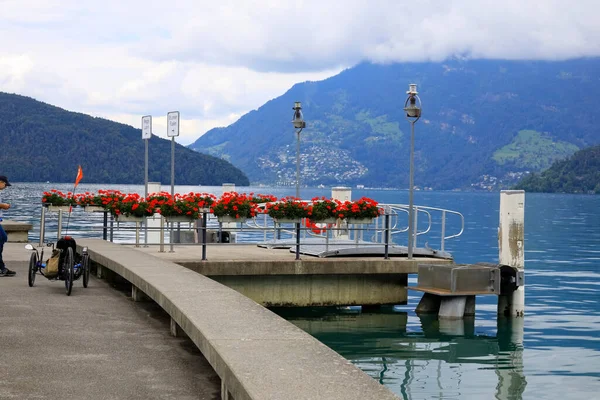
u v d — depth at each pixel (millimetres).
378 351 12594
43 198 19234
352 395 5332
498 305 16266
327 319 15477
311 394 5352
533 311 17219
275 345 6848
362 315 15992
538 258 30547
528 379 10875
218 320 8008
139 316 10477
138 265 12852
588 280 23453
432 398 9805
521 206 15680
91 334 9094
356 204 16344
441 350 12742
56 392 6586
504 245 15781
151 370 7465
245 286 15922
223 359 6352
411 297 18938
